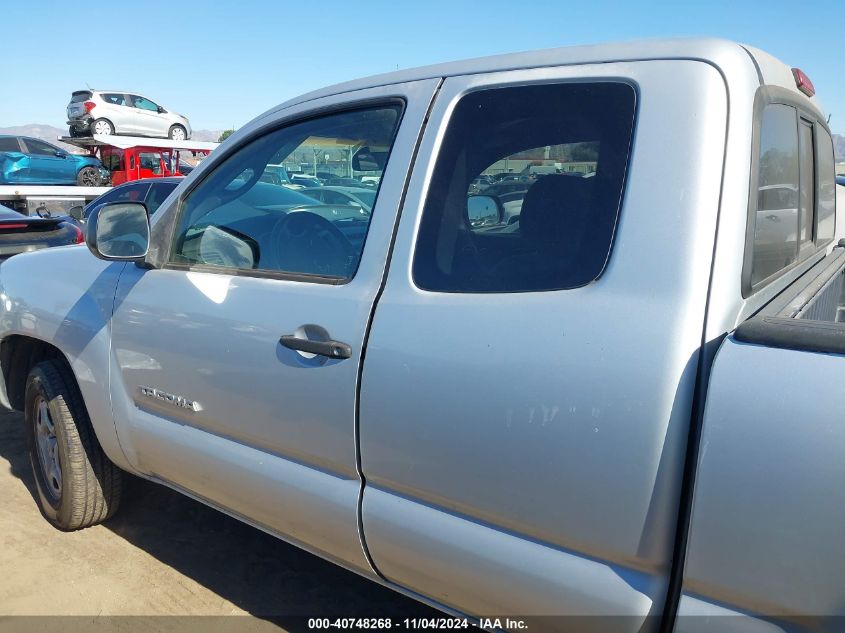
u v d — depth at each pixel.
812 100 2.41
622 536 1.50
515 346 1.64
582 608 1.58
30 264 3.35
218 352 2.28
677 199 1.54
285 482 2.16
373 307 1.93
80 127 22.11
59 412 3.15
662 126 1.60
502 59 1.94
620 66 1.71
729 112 1.57
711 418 1.35
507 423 1.63
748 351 1.38
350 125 2.19
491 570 1.72
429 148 1.97
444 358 1.74
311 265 2.19
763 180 1.74
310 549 2.27
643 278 1.54
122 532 3.38
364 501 1.97
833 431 1.24
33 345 3.46
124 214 2.51
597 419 1.51
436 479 1.79
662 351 1.46
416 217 1.95
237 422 2.27
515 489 1.64
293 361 2.06
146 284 2.62
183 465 2.54
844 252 3.00
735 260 1.52
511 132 1.84
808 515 1.25
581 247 1.66
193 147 20.39
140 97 23.12
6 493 3.79
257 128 2.45
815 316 2.02
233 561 3.15
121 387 2.76
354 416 1.93
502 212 1.82
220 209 2.52
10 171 17.88
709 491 1.35
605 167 1.67
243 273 2.34
